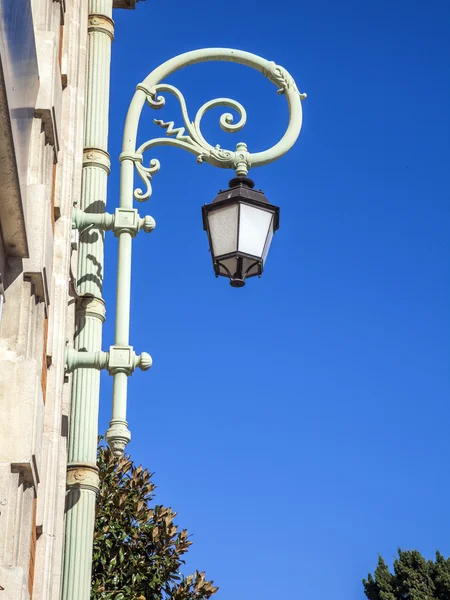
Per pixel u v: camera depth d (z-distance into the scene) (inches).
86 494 320.8
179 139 336.5
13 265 234.5
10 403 224.8
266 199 322.7
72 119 350.6
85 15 392.5
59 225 316.5
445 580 1489.9
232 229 315.9
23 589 211.5
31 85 216.7
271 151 339.9
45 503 282.4
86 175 371.2
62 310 305.0
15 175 202.5
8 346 231.3
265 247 318.7
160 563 640.4
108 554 629.3
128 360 307.3
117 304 314.8
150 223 323.3
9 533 218.8
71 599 305.4
